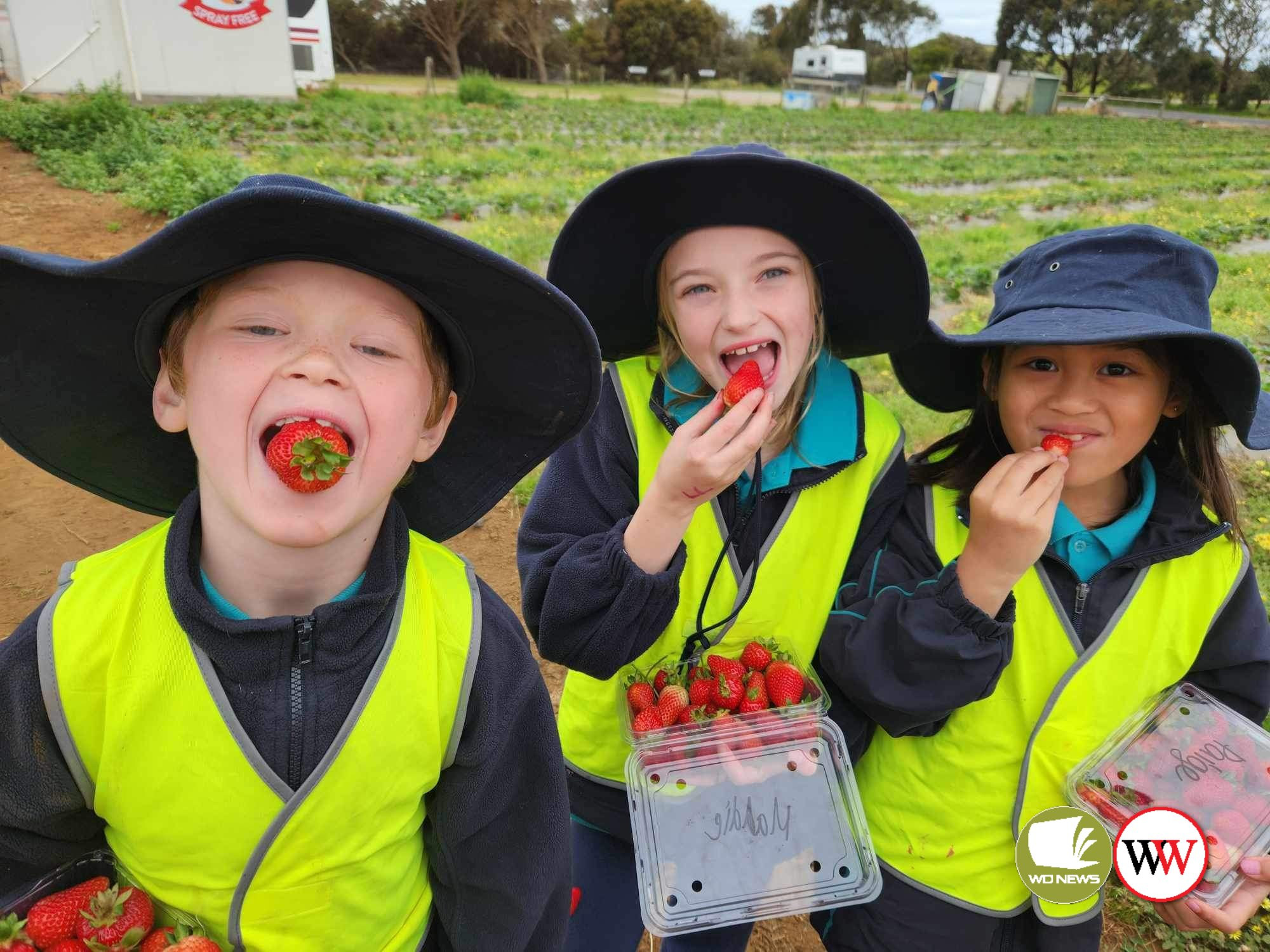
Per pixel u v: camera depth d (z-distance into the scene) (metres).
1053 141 13.03
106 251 3.72
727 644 0.83
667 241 0.78
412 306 0.54
